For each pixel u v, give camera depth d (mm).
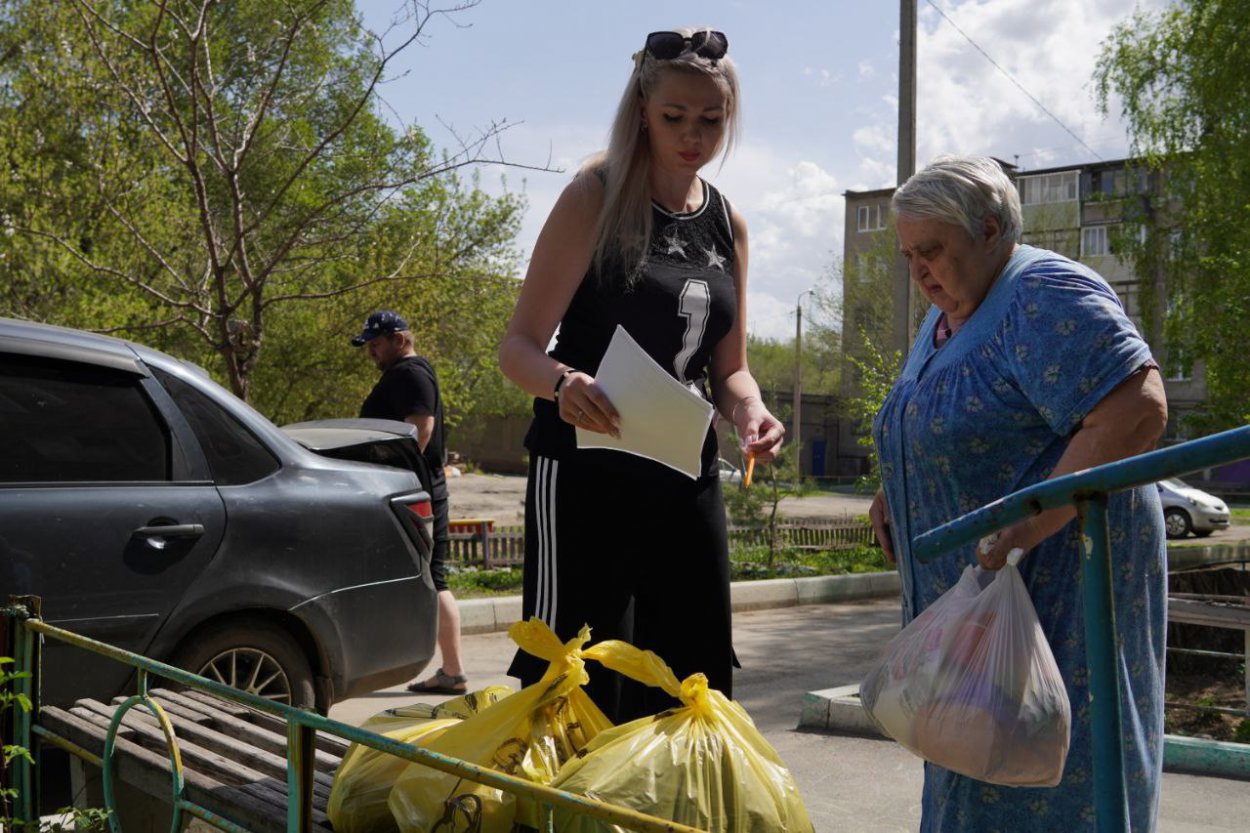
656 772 2164
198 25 9617
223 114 12734
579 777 2178
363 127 12367
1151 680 2268
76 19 11914
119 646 4121
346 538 4785
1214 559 14781
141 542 4219
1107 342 2125
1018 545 2072
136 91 10859
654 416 2383
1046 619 2213
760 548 16156
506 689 2773
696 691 2342
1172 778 4832
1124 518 2211
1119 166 55812
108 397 4379
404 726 2645
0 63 13281
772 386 59625
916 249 2344
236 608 4422
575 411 2475
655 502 2689
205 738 3178
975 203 2277
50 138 12078
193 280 12422
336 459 5000
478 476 41281
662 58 2570
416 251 12172
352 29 11836
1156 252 25406
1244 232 17500
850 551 16703
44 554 4008
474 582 12016
